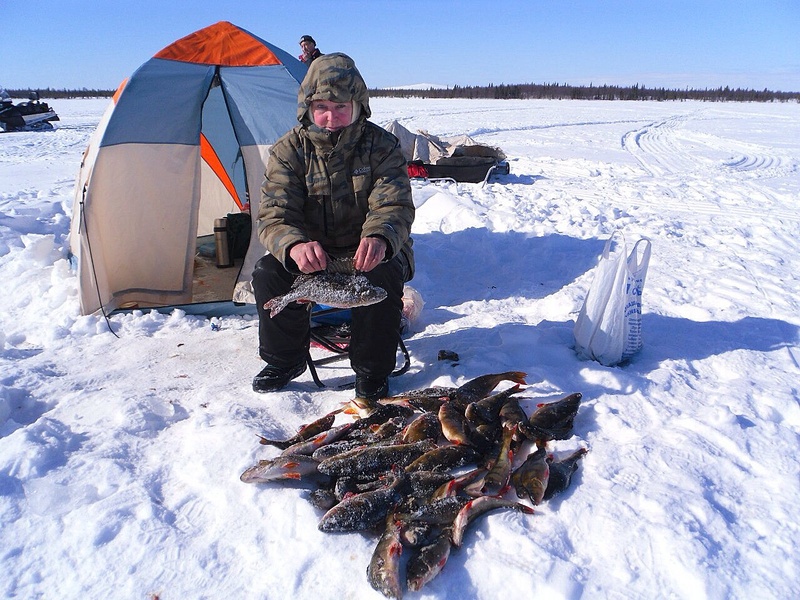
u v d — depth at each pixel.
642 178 12.85
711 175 13.21
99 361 4.08
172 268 5.14
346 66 3.19
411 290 4.89
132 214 4.91
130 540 2.40
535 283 5.81
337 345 4.30
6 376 3.71
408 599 2.16
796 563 2.24
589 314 3.88
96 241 4.81
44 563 2.32
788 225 8.48
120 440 3.05
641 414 3.25
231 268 6.17
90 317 4.70
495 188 11.15
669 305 5.13
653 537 2.33
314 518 2.49
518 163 15.16
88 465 2.82
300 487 2.71
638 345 3.95
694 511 2.46
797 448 2.92
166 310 4.95
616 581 2.18
